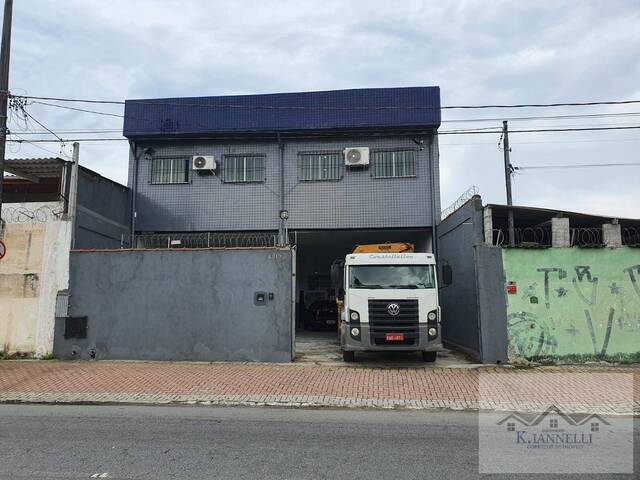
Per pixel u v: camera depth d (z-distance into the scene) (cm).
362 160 1989
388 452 645
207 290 1434
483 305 1341
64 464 593
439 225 1923
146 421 822
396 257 1358
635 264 1349
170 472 564
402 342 1297
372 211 2009
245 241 2053
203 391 1041
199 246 2056
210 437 719
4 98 1376
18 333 1454
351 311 1327
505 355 1323
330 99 2020
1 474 557
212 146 2084
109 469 574
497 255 1356
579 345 1327
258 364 1359
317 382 1118
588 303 1338
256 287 1423
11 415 872
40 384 1108
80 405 959
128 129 2052
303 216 2028
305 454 635
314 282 2819
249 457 621
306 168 2052
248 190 2052
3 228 1486
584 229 1419
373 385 1087
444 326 1848
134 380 1144
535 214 1440
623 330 1330
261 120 2033
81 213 1631
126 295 1451
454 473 563
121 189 1962
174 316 1433
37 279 1470
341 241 2345
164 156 2088
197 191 2062
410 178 2009
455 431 760
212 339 1416
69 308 1455
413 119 1991
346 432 750
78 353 1438
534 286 1345
